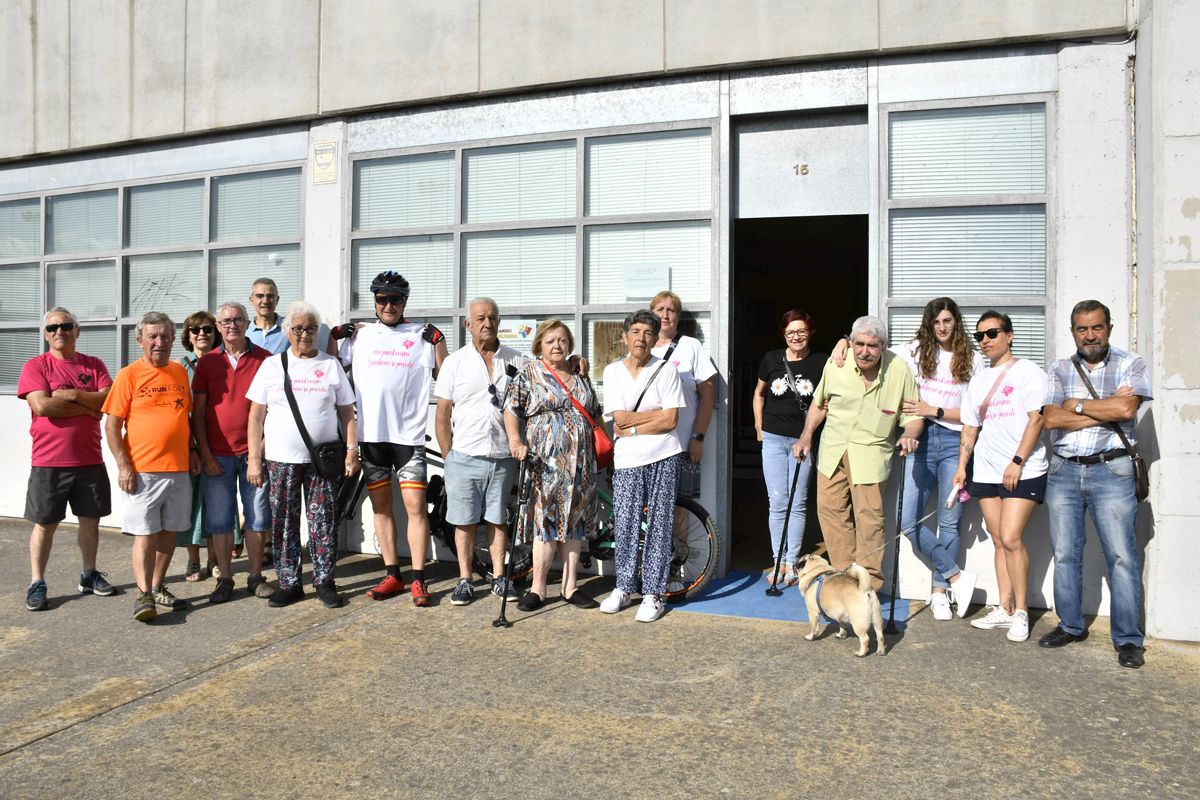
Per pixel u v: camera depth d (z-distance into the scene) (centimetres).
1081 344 418
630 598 513
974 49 507
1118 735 330
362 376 516
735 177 568
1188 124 434
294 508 502
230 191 694
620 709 354
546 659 411
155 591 492
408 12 614
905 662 407
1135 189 476
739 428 1143
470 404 502
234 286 695
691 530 525
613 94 579
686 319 570
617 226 584
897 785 293
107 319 747
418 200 634
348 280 648
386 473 518
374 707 357
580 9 570
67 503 512
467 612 488
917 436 475
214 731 337
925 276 523
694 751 317
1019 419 436
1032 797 285
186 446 494
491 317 506
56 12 731
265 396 497
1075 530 427
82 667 406
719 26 542
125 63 706
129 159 727
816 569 438
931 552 480
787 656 416
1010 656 416
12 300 792
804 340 539
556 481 482
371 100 625
